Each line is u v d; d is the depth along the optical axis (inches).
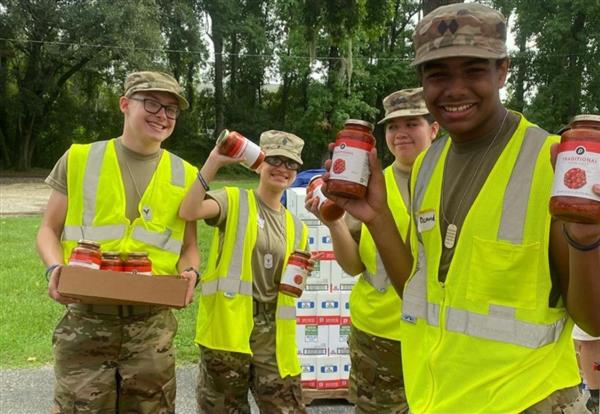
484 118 69.2
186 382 191.6
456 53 65.3
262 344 137.6
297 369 141.0
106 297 102.4
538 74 1339.8
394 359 119.8
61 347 116.0
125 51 1155.9
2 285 299.3
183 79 1571.1
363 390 124.8
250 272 135.5
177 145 1566.2
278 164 139.8
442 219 73.5
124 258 111.6
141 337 118.1
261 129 1630.2
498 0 1286.9
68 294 101.0
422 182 78.6
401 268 81.7
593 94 1272.1
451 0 242.7
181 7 1358.3
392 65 1414.9
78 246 105.8
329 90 1332.4
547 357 65.6
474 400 67.4
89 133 1471.5
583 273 59.5
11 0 1133.7
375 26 322.3
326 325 181.6
